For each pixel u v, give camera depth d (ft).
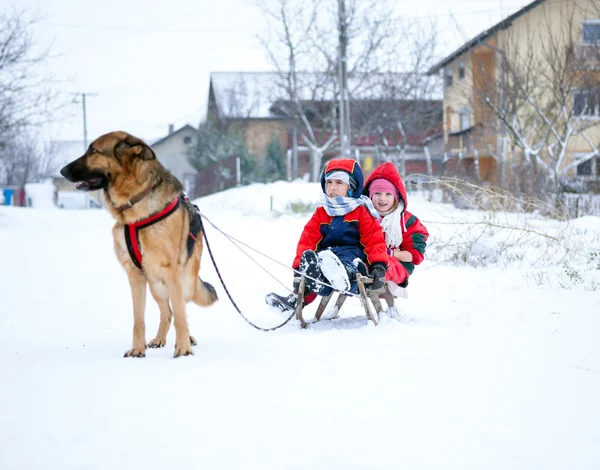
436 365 14.39
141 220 16.21
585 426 10.80
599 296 21.68
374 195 21.15
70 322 22.13
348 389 12.74
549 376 13.42
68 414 11.46
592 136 93.40
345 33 95.76
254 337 18.60
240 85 160.25
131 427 10.81
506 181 70.23
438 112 129.29
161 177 16.63
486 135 91.76
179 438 10.36
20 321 22.31
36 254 44.04
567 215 41.32
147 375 13.99
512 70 74.38
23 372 14.40
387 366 14.38
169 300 18.39
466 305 22.25
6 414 11.50
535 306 20.68
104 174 16.08
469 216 40.01
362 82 115.03
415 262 21.45
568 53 70.38
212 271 32.89
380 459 9.62
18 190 186.29
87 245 50.31
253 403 11.96
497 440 10.27
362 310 22.90
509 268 30.25
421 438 10.35
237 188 115.03
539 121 76.54
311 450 9.92
